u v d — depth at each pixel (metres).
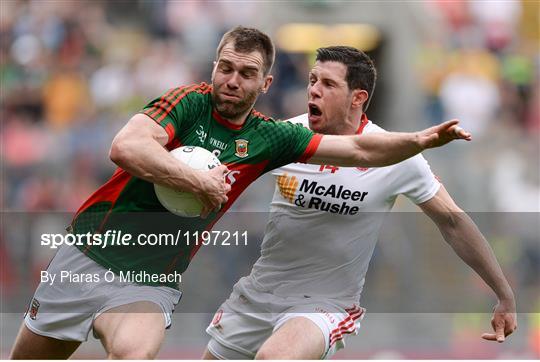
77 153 49.47
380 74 55.28
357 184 22.39
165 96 19.78
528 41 60.78
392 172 22.47
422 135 19.67
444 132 19.47
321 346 21.75
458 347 36.41
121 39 59.09
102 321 20.23
